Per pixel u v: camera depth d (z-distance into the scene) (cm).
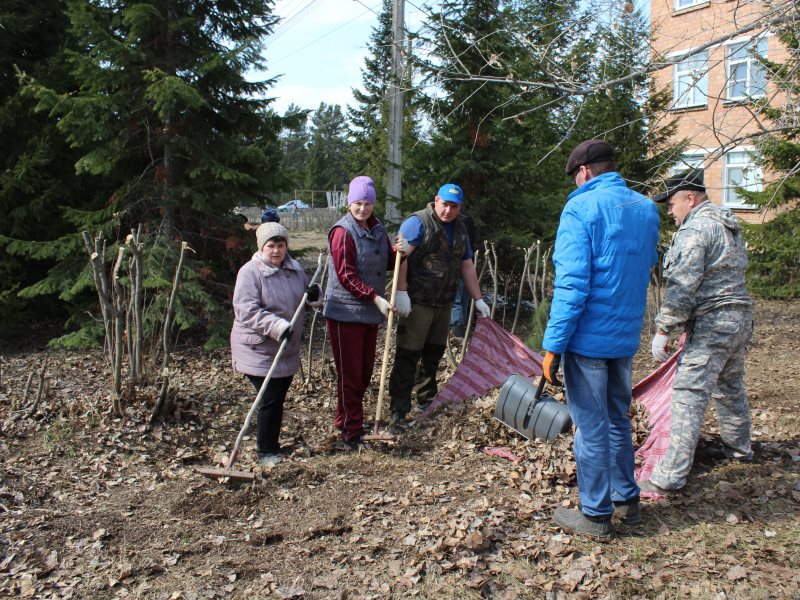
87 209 891
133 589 312
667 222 1001
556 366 332
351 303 477
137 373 528
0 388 634
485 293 1062
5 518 376
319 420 555
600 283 326
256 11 869
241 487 417
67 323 802
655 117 353
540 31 381
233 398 609
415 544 344
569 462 420
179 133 834
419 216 512
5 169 866
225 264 925
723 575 310
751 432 493
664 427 434
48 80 874
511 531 354
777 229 1142
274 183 899
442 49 435
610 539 342
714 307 379
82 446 475
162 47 824
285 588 310
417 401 567
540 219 1005
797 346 800
